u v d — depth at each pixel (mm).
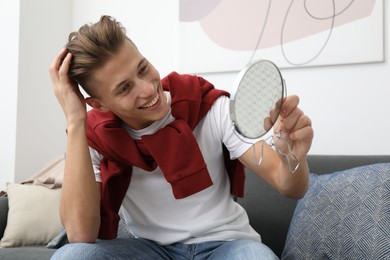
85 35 1044
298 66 1906
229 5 2070
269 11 1978
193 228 1112
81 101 1149
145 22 2303
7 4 2293
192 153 1083
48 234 1817
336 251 1278
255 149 1100
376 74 1786
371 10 1775
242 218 1201
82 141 1127
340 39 1826
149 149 1097
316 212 1390
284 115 933
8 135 2258
